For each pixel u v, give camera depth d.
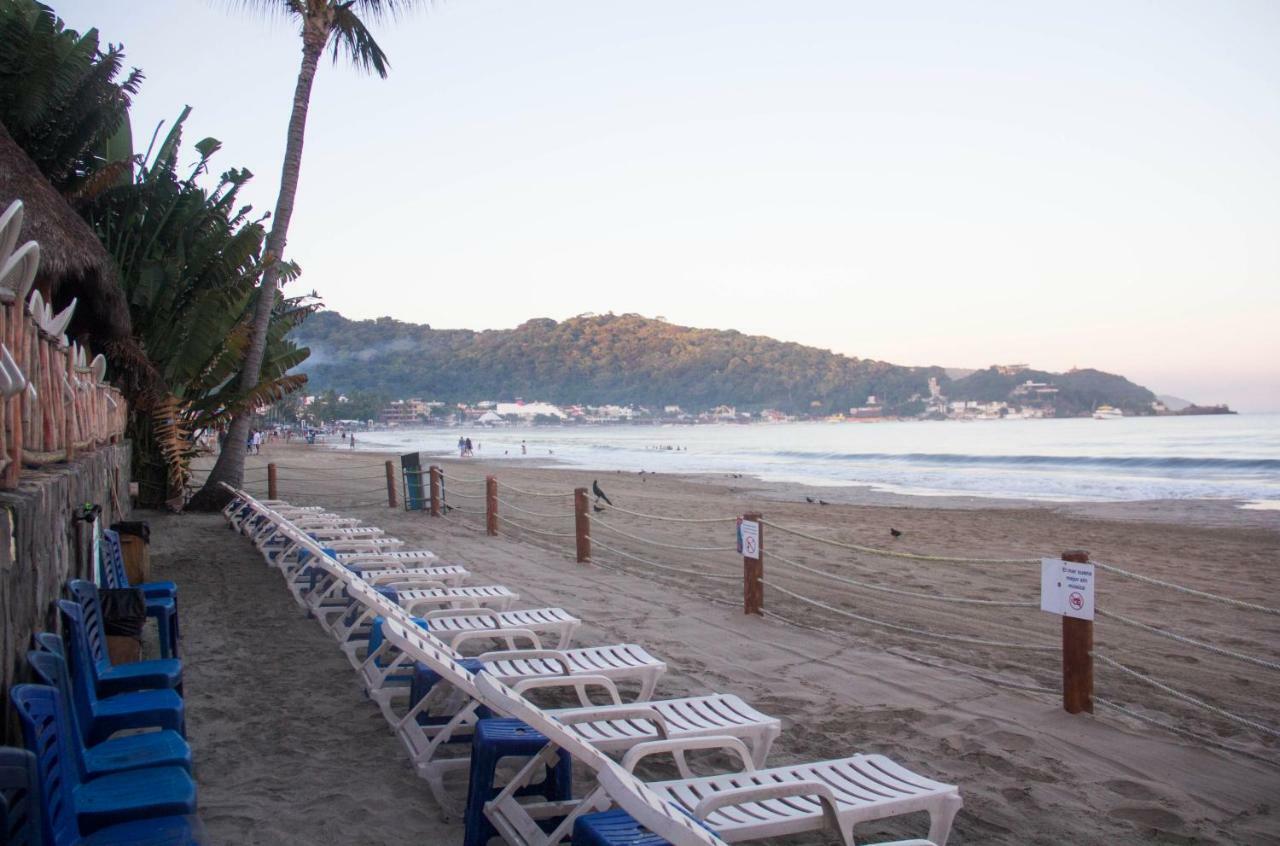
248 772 4.64
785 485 34.72
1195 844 4.04
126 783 3.10
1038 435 110.69
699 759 5.00
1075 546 15.46
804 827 3.13
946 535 16.94
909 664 7.00
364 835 3.94
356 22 19.14
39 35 13.80
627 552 13.29
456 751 4.88
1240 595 10.58
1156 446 71.00
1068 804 4.45
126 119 19.53
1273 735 5.34
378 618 6.16
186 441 17.62
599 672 4.85
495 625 5.92
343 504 20.36
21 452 4.43
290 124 18.52
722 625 8.28
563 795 3.81
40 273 10.76
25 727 2.39
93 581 5.75
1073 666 5.82
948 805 3.37
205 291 16.88
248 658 6.81
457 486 30.59
